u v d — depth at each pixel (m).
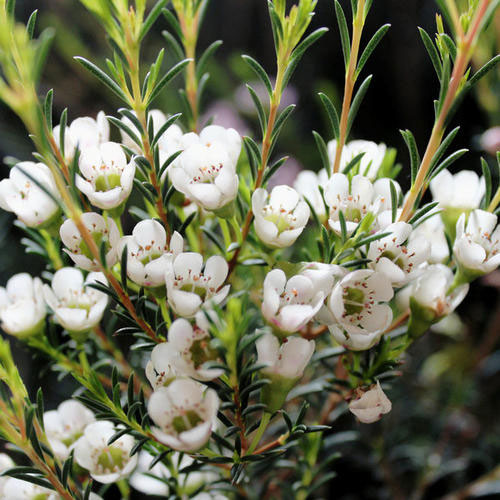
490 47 0.52
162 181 0.44
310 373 0.51
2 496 0.44
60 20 0.71
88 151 0.43
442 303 0.44
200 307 0.42
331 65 0.77
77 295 0.45
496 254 0.44
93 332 0.48
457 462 0.54
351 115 0.44
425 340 0.60
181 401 0.42
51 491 0.44
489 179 0.44
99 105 0.72
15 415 0.43
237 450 0.43
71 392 0.54
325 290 0.42
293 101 0.73
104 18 0.42
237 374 0.42
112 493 0.53
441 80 0.43
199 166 0.43
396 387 0.55
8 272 0.58
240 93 0.73
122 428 0.44
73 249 0.43
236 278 0.50
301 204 0.43
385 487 0.54
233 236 0.48
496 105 0.54
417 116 0.72
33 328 0.45
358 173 0.44
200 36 0.82
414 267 0.43
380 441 0.52
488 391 0.60
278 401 0.42
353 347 0.43
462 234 0.44
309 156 0.70
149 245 0.43
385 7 0.73
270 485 0.49
